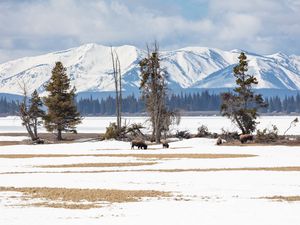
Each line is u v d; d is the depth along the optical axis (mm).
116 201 64438
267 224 50969
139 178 85438
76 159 122438
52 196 68312
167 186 76312
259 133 184750
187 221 52344
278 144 176875
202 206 60500
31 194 70062
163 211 57656
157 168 101125
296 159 119000
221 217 54219
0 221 52688
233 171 94500
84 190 73125
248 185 76812
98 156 130875
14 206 61469
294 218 53656
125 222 52031
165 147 163750
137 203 62875
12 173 94438
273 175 88188
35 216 55281
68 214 56344
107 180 83375
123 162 114125
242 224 51000
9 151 152375
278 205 60875
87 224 51094
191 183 79188
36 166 107125
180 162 112875
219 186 76000
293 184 77750
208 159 119812
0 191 72750
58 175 90500
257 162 111812
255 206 60281
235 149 153125
